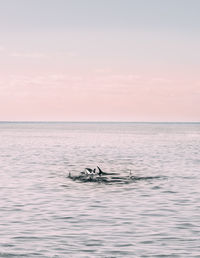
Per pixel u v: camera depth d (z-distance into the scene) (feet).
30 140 497.46
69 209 97.25
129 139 549.13
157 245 69.10
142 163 216.95
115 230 78.28
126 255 64.13
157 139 554.87
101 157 257.34
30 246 68.64
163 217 88.99
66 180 147.23
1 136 629.51
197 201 107.24
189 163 216.13
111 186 133.49
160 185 135.33
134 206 100.89
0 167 191.11
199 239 72.43
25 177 154.92
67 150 324.60
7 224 82.74
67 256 63.72
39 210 96.02
